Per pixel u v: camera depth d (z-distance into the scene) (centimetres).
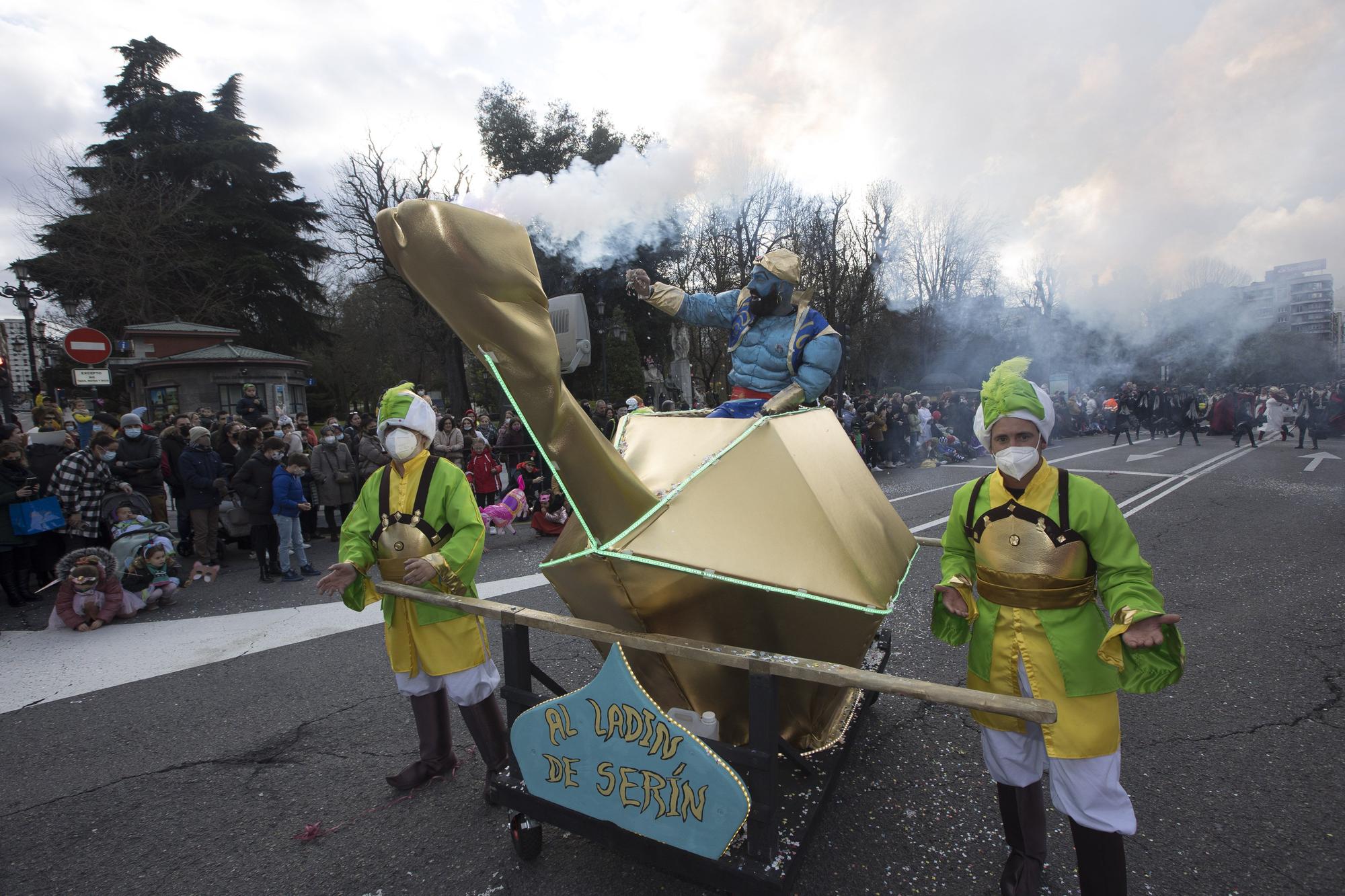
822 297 1608
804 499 224
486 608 228
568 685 404
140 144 2898
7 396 1256
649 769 197
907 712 361
